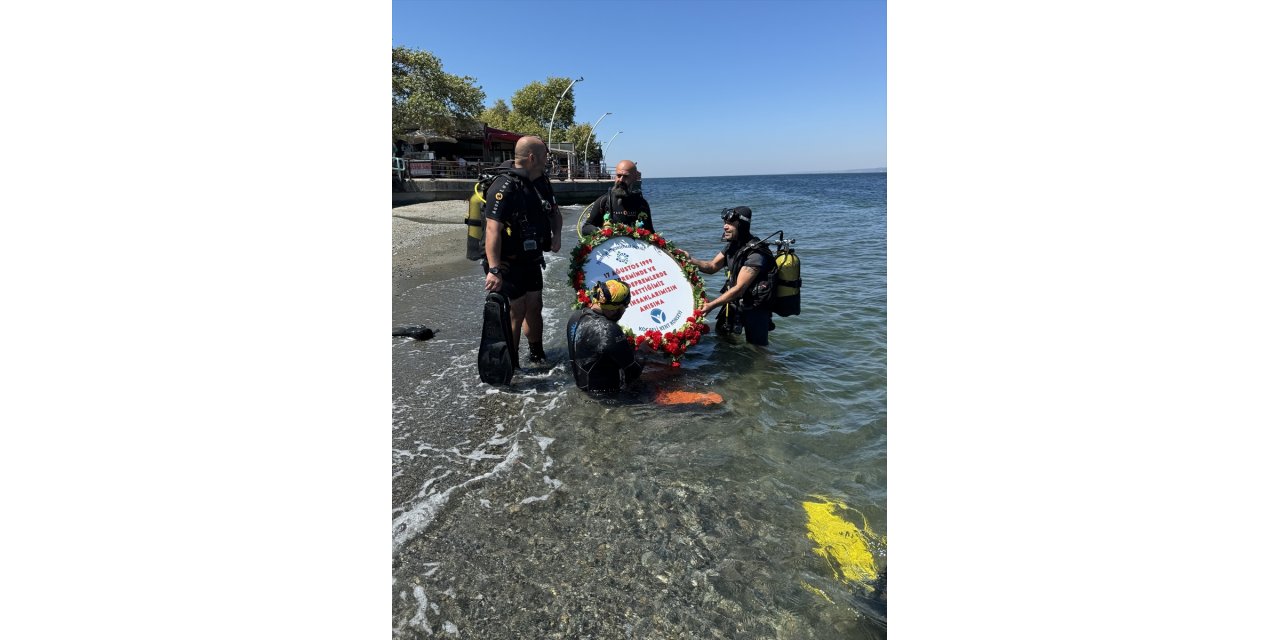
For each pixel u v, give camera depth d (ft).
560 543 8.50
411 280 30.01
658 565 8.07
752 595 7.54
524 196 14.65
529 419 12.64
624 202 18.13
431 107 100.63
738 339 18.92
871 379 15.44
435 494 9.68
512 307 15.44
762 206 109.70
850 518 9.22
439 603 7.27
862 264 36.27
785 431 12.29
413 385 14.57
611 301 13.98
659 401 13.71
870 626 7.00
